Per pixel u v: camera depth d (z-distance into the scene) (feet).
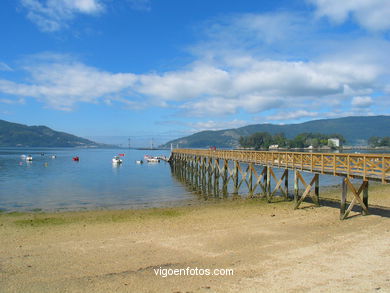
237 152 92.02
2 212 68.13
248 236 44.24
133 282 30.01
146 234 46.93
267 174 74.59
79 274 32.22
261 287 27.89
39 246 41.78
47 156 387.34
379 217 52.08
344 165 52.47
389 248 36.83
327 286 27.55
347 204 66.18
